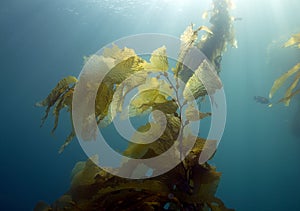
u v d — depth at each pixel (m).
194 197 1.51
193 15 21.64
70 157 22.39
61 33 25.86
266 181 26.92
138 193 1.56
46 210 1.70
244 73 33.62
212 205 1.56
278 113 26.84
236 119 37.38
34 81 34.97
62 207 1.69
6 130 36.97
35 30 25.02
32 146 33.66
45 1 21.75
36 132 33.59
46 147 33.09
